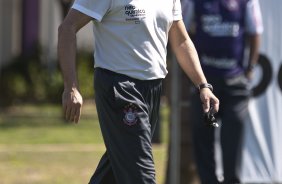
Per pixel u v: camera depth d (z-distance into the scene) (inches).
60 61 571.5
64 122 1984.5
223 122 885.8
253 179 952.9
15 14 2672.2
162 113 2038.6
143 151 583.2
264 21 946.7
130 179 585.3
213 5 880.9
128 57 588.7
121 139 584.7
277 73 946.1
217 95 887.1
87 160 1333.7
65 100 562.9
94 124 1958.7
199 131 880.9
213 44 881.5
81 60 2544.3
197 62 625.9
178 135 930.7
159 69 601.9
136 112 583.5
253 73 930.1
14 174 1180.5
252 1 890.7
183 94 978.1
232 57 885.2
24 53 2630.4
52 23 2696.9
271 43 946.1
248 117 949.2
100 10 580.1
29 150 1451.8
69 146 1525.6
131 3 583.5
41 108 2372.0
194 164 985.5
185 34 629.3
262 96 948.6
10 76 2496.3
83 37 2760.8
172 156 934.4
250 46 901.8
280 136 949.8
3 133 1737.2
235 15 884.0
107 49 591.5
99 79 592.4
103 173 631.8
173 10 620.4
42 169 1228.5
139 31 587.5
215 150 904.9
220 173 923.4
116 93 584.1
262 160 950.4
